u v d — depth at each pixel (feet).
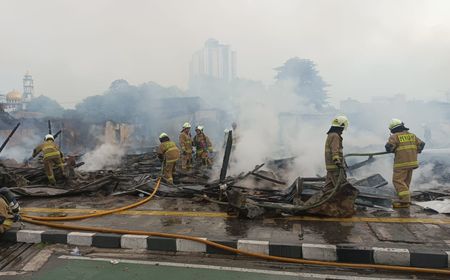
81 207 23.12
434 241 15.62
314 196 20.77
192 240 16.33
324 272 14.30
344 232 17.03
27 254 16.63
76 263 15.46
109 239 17.06
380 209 21.04
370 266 14.49
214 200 24.00
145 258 15.90
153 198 25.53
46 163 30.48
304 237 16.44
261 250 15.65
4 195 18.63
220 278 13.82
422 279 13.65
